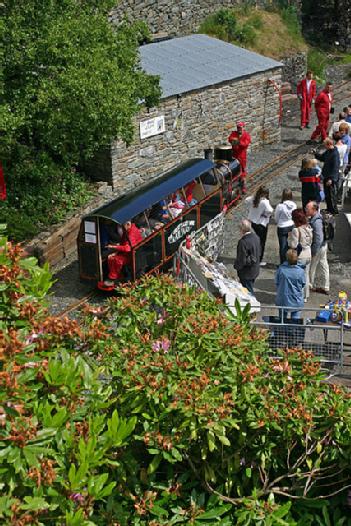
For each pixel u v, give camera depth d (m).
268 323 11.14
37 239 16.98
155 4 28.66
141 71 19.56
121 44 18.20
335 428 7.16
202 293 8.54
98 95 16.20
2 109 15.25
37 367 5.90
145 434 6.67
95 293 15.64
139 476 7.09
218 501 7.04
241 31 30.34
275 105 25.62
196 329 7.48
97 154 20.00
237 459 7.12
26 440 5.26
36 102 16.27
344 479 7.34
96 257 15.00
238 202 20.27
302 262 13.55
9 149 17.55
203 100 22.81
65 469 5.68
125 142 19.38
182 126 22.27
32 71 16.69
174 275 14.93
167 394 6.78
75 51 16.42
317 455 7.43
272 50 30.89
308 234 13.47
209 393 6.80
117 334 7.77
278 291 11.83
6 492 5.35
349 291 14.84
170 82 22.22
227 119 23.98
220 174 18.02
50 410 5.66
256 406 7.11
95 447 5.77
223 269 14.09
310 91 26.95
